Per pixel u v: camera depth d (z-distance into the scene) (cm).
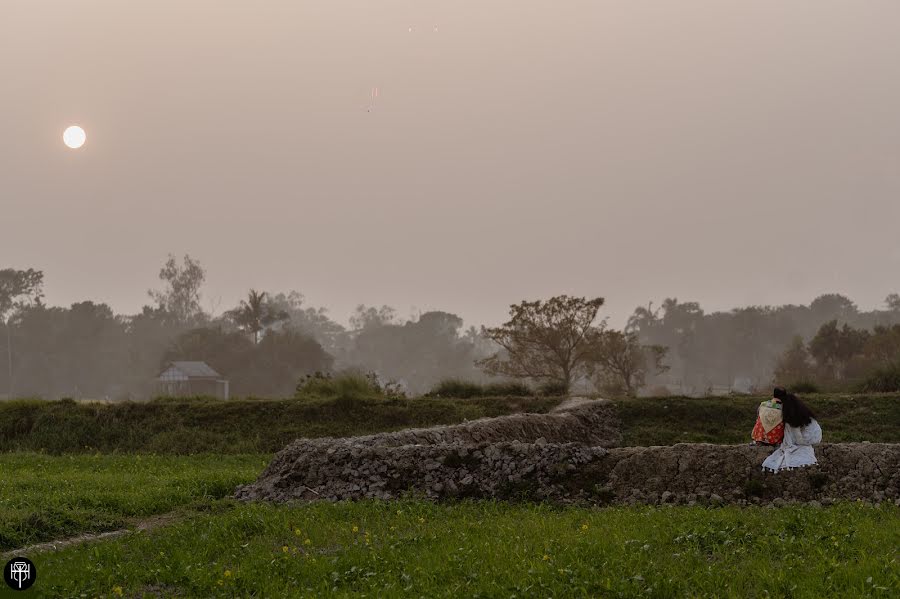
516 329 4428
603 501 1340
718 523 1057
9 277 11012
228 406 2669
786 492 1289
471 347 13875
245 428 2542
